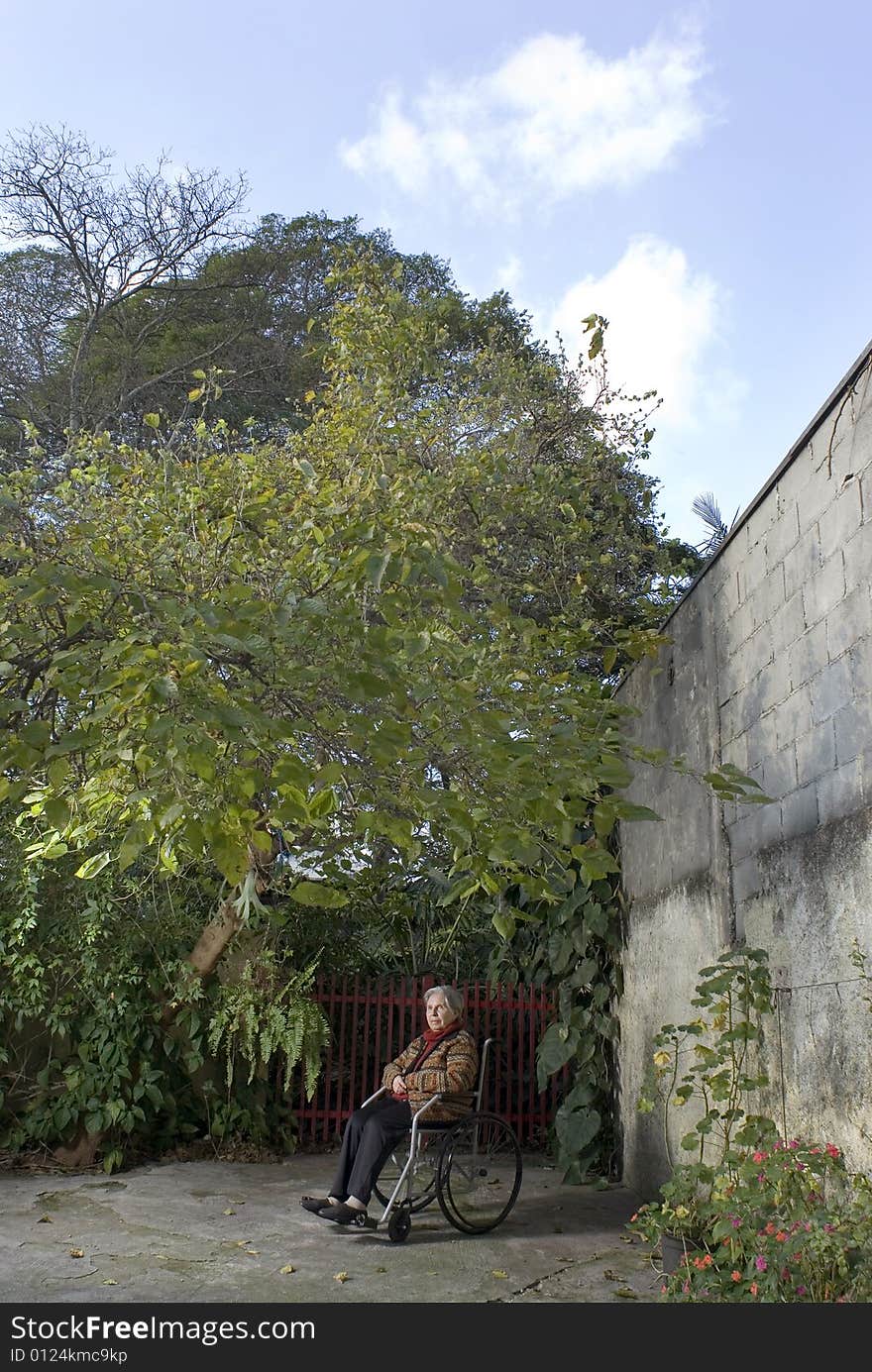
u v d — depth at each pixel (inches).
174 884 322.0
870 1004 151.3
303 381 810.2
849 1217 144.9
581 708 184.7
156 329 832.9
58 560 148.6
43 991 303.7
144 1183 285.1
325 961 373.7
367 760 158.9
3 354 784.9
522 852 154.8
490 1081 365.4
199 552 173.5
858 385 165.3
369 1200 242.4
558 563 335.0
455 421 334.0
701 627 251.3
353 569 154.0
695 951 244.2
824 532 176.9
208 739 121.3
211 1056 334.3
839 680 169.0
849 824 163.0
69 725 152.1
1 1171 291.4
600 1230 245.6
